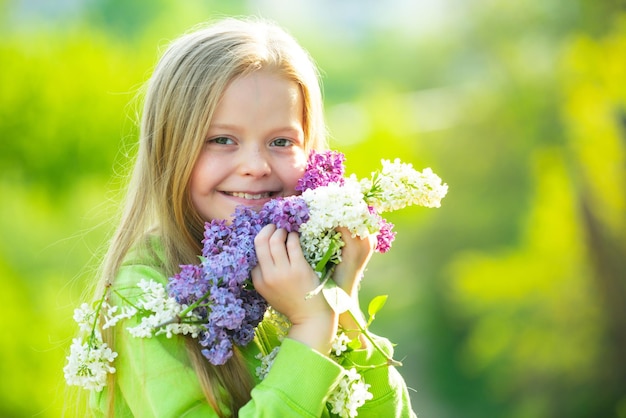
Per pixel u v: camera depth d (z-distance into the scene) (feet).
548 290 53.57
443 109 75.10
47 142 42.68
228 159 8.91
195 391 7.99
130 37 77.05
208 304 7.87
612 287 50.72
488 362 56.80
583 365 51.78
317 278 8.09
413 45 97.30
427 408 62.34
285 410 7.61
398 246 71.97
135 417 8.16
